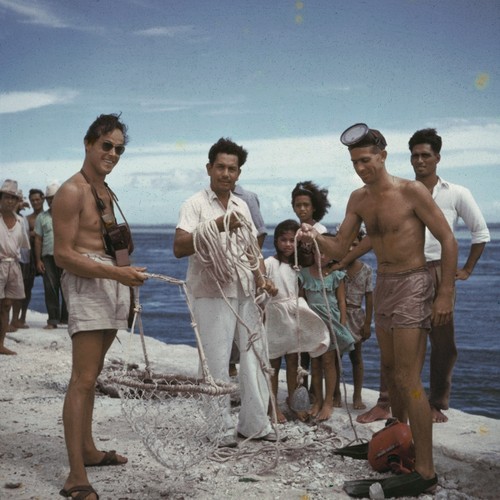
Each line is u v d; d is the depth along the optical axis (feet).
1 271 28.84
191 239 15.79
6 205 29.32
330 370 18.71
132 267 13.47
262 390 16.92
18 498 13.46
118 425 18.40
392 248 14.40
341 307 19.11
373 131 14.40
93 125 13.93
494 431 16.35
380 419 17.97
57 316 36.60
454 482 14.49
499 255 258.16
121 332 34.65
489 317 85.20
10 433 17.81
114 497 13.61
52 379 24.04
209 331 16.25
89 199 13.80
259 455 16.07
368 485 13.96
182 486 14.19
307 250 18.85
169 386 12.95
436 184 18.90
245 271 16.34
